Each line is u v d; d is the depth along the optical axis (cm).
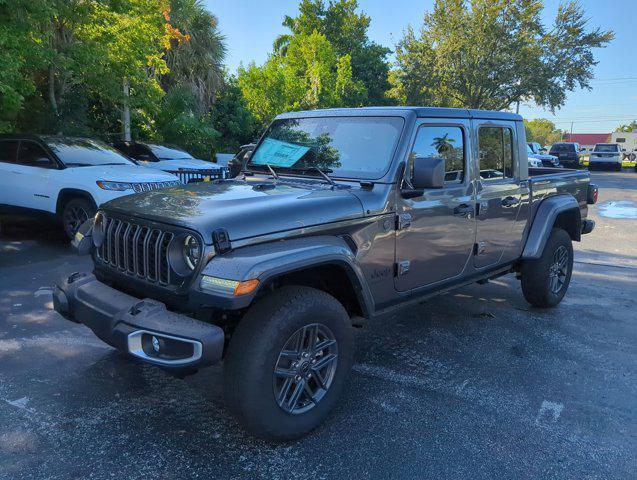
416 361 439
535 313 568
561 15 3153
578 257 859
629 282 707
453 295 628
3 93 984
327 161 400
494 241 473
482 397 380
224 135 2216
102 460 293
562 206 541
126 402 356
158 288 305
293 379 308
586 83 3228
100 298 318
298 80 2672
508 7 3092
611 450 319
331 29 3962
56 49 1171
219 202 323
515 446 320
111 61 1316
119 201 361
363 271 356
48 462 289
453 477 288
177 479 279
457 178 428
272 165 429
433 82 3350
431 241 402
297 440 317
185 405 355
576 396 386
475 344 478
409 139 378
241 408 289
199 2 1989
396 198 369
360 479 283
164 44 1697
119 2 1211
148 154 1324
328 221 329
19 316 504
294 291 309
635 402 379
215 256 285
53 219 807
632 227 1159
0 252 757
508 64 3172
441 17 3266
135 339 282
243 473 285
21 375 387
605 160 3466
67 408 345
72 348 436
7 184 840
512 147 491
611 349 475
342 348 329
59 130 1266
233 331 321
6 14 903
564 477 291
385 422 341
